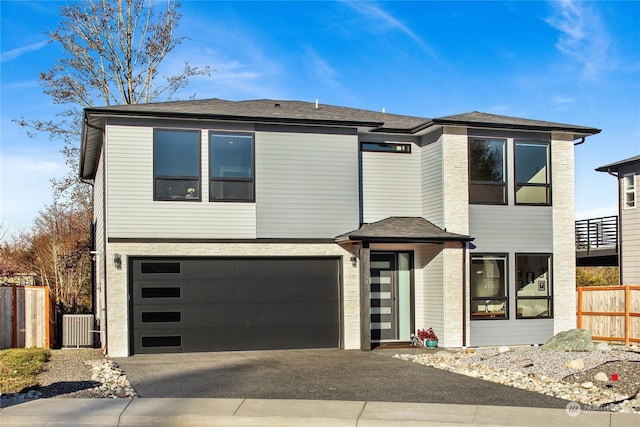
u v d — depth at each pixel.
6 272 27.61
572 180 18.80
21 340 17.83
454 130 17.73
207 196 16.30
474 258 17.77
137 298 15.86
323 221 17.11
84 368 13.50
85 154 20.00
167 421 8.90
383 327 18.23
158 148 16.08
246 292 16.58
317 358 15.23
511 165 18.17
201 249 16.19
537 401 10.16
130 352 15.71
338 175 17.30
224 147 16.50
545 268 18.47
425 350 16.84
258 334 16.59
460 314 17.31
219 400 10.08
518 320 17.98
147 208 15.93
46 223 31.02
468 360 14.55
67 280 25.78
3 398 10.29
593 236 29.98
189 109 16.59
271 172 16.81
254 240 16.55
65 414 9.14
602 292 19.84
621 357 14.09
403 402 10.02
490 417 9.06
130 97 29.77
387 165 18.64
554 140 18.69
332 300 17.16
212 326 16.30
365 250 16.67
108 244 15.64
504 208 18.06
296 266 16.95
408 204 18.73
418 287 18.45
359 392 10.87
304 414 9.16
